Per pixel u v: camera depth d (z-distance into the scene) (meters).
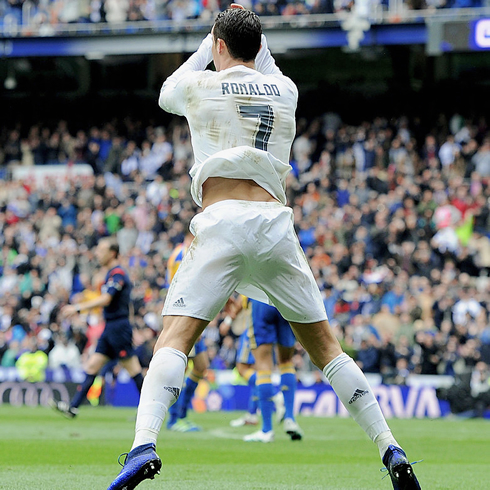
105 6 48.41
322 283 37.72
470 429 23.19
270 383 17.23
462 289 36.66
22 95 57.91
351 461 13.35
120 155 50.50
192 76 8.21
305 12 46.28
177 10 47.81
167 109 8.58
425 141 50.16
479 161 45.22
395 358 33.31
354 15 45.03
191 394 20.36
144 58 53.22
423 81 53.19
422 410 31.31
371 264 39.66
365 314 36.56
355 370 8.13
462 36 43.28
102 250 22.41
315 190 44.34
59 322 39.94
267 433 17.19
